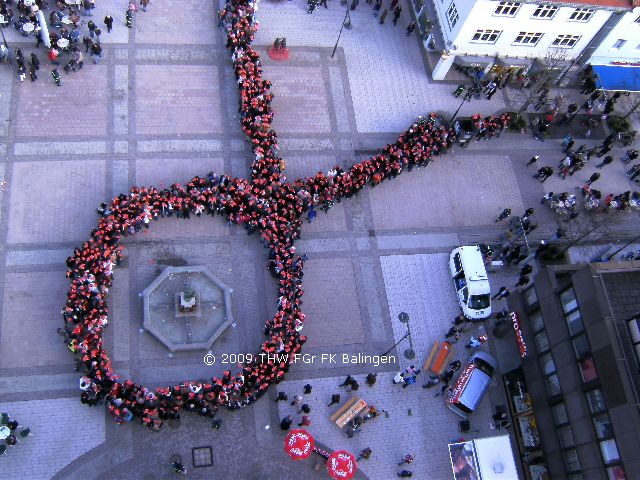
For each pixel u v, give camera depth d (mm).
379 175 57750
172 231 53500
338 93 63812
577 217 61562
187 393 46250
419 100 65188
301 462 47250
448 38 64125
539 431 47719
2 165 53969
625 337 40938
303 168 59062
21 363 46938
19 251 50750
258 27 65750
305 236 55781
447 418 50625
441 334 53875
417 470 48406
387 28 69000
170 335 49625
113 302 50156
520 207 61188
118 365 48219
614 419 39781
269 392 49031
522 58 65875
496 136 64438
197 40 63375
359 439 48750
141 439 46031
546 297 47188
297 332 49031
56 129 56375
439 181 60812
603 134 67188
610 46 65625
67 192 53844
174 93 60188
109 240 49562
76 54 58438
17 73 58188
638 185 64625
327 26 67688
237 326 51188
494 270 57094
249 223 53312
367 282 54875
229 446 46844
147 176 55875
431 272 56375
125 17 63031
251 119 57625
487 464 44719
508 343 54406
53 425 45531
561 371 45219
